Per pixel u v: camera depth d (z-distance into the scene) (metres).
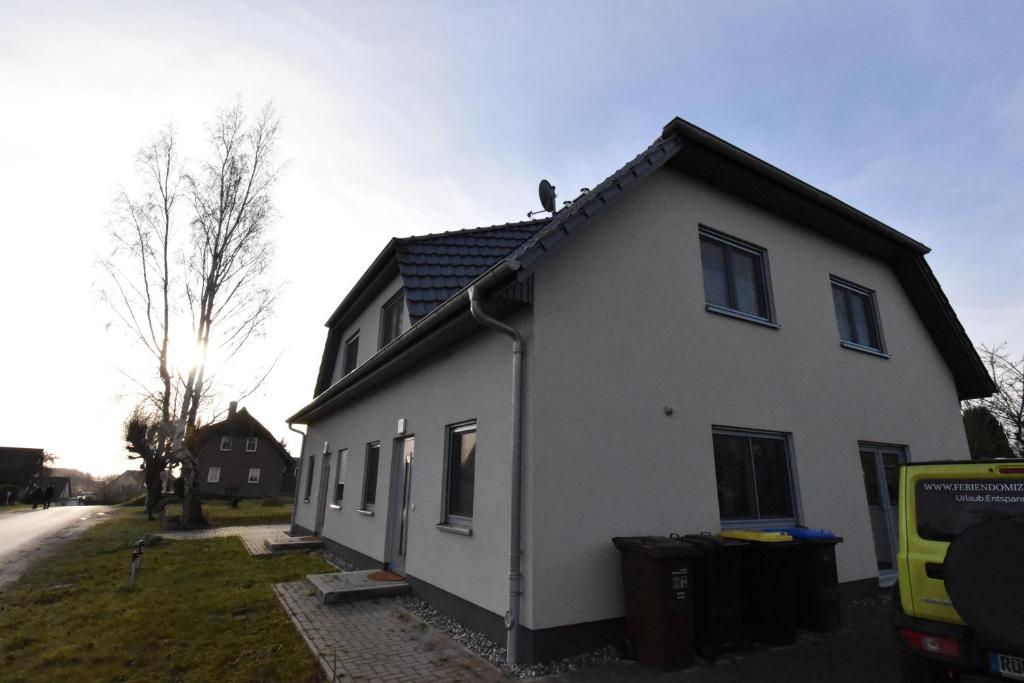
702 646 5.27
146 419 26.48
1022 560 3.40
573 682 4.59
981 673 3.60
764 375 7.69
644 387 6.32
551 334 5.75
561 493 5.39
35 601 7.66
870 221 9.29
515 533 5.21
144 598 7.65
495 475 5.96
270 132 21.70
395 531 9.05
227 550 12.79
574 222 5.78
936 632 3.86
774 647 5.62
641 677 4.73
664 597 4.97
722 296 7.85
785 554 5.89
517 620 5.06
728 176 7.99
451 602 6.48
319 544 13.15
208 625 6.27
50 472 71.44
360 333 13.89
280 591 7.88
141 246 19.80
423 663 5.01
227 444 52.97
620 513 5.73
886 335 10.03
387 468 9.49
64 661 5.16
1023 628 3.32
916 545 4.22
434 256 9.81
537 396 5.49
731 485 6.97
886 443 9.17
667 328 6.78
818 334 8.73
